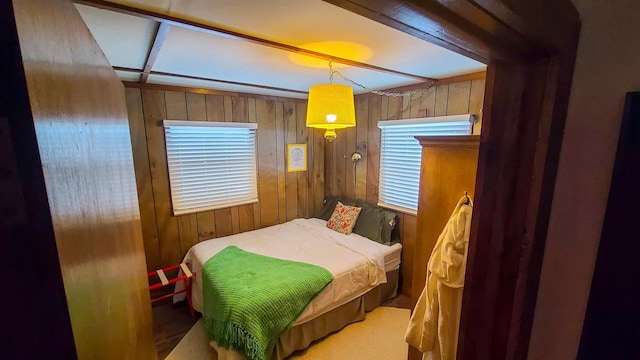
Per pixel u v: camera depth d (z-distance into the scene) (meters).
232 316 1.82
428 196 1.44
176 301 2.81
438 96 2.57
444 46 0.51
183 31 1.40
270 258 2.52
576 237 0.66
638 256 0.56
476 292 0.80
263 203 3.51
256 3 1.12
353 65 2.01
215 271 2.27
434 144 1.38
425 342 1.29
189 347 2.25
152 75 2.31
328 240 3.00
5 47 0.25
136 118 2.60
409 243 2.94
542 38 0.51
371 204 3.40
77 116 0.42
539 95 0.60
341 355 2.16
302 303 2.07
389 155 3.13
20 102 0.26
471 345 0.83
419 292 1.53
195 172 2.99
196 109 2.90
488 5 0.36
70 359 0.33
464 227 1.13
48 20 0.33
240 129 3.22
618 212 0.59
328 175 4.00
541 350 0.75
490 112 0.69
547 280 0.72
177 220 2.93
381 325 2.51
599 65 0.60
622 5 0.56
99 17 1.21
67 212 0.35
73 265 0.36
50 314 0.31
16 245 0.27
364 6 0.35
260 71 2.24
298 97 3.55
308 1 1.12
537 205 0.65
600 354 0.63
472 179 1.22
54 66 0.34
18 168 0.26
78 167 0.41
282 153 3.60
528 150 0.64
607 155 0.60
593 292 0.63
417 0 0.33
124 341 0.60
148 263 2.79
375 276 2.59
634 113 0.55
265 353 1.86
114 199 0.63
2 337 0.28
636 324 0.57
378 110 3.21
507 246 0.71
